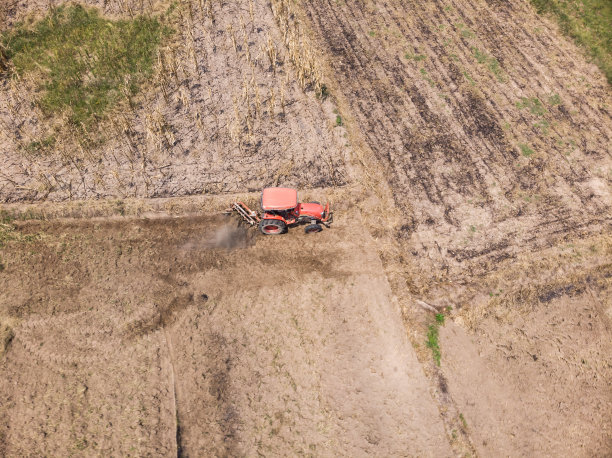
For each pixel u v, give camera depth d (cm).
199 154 1806
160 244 1559
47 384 1230
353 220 1630
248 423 1188
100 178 1716
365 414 1201
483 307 1404
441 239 1567
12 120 1881
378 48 2241
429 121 1934
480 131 1900
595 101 2023
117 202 1647
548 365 1298
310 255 1536
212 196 1678
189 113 1938
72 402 1199
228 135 1869
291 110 1969
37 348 1298
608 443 1172
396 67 2155
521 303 1420
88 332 1335
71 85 2003
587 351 1330
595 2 2439
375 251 1538
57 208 1616
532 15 2433
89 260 1504
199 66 2127
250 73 2108
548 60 2198
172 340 1332
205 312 1395
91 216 1617
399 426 1175
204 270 1494
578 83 2098
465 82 2097
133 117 1911
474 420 1188
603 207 1661
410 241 1563
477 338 1344
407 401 1215
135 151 1805
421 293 1427
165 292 1434
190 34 2223
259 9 2431
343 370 1280
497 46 2267
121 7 2353
